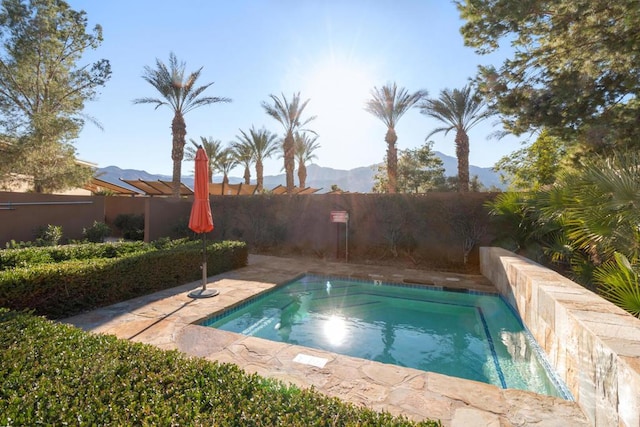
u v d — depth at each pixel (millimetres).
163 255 6609
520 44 8500
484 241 9508
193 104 16656
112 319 4848
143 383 1898
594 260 4887
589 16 6562
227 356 3766
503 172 20359
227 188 20922
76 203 12734
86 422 1521
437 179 27406
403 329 5574
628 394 2121
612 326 2797
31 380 1874
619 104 7434
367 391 3049
